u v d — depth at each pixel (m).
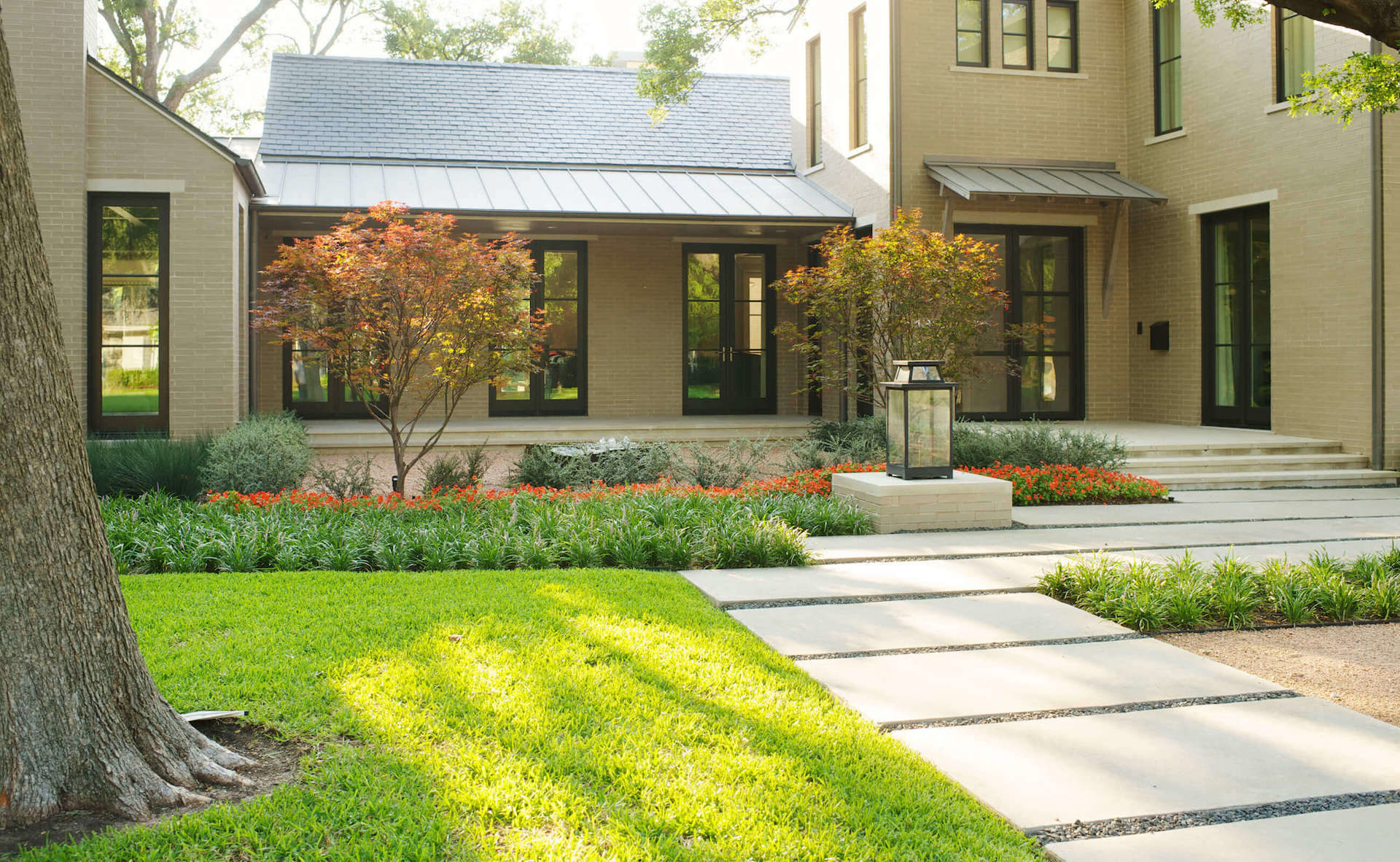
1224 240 14.77
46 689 3.29
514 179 16.03
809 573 7.14
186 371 11.66
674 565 7.43
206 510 8.58
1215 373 14.95
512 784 3.50
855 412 15.68
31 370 3.32
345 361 10.30
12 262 3.29
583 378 17.16
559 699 4.32
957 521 9.07
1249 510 10.09
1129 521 9.42
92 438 11.16
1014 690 4.67
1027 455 11.72
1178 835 3.28
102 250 11.70
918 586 6.73
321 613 5.70
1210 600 6.17
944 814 3.37
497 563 7.28
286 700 4.25
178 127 11.61
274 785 3.54
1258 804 3.50
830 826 3.27
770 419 16.19
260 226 14.83
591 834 3.21
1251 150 13.95
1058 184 14.82
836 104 16.78
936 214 15.25
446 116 17.48
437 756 3.73
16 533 3.28
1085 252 16.28
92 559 3.45
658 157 17.66
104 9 23.69
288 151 16.06
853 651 5.27
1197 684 4.79
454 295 9.76
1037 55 15.87
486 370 10.41
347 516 8.57
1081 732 4.15
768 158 18.30
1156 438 13.29
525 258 10.23
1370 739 4.10
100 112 11.46
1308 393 13.22
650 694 4.42
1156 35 15.84
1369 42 12.12
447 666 4.71
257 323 9.94
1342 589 6.27
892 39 14.94
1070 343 16.47
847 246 12.22
